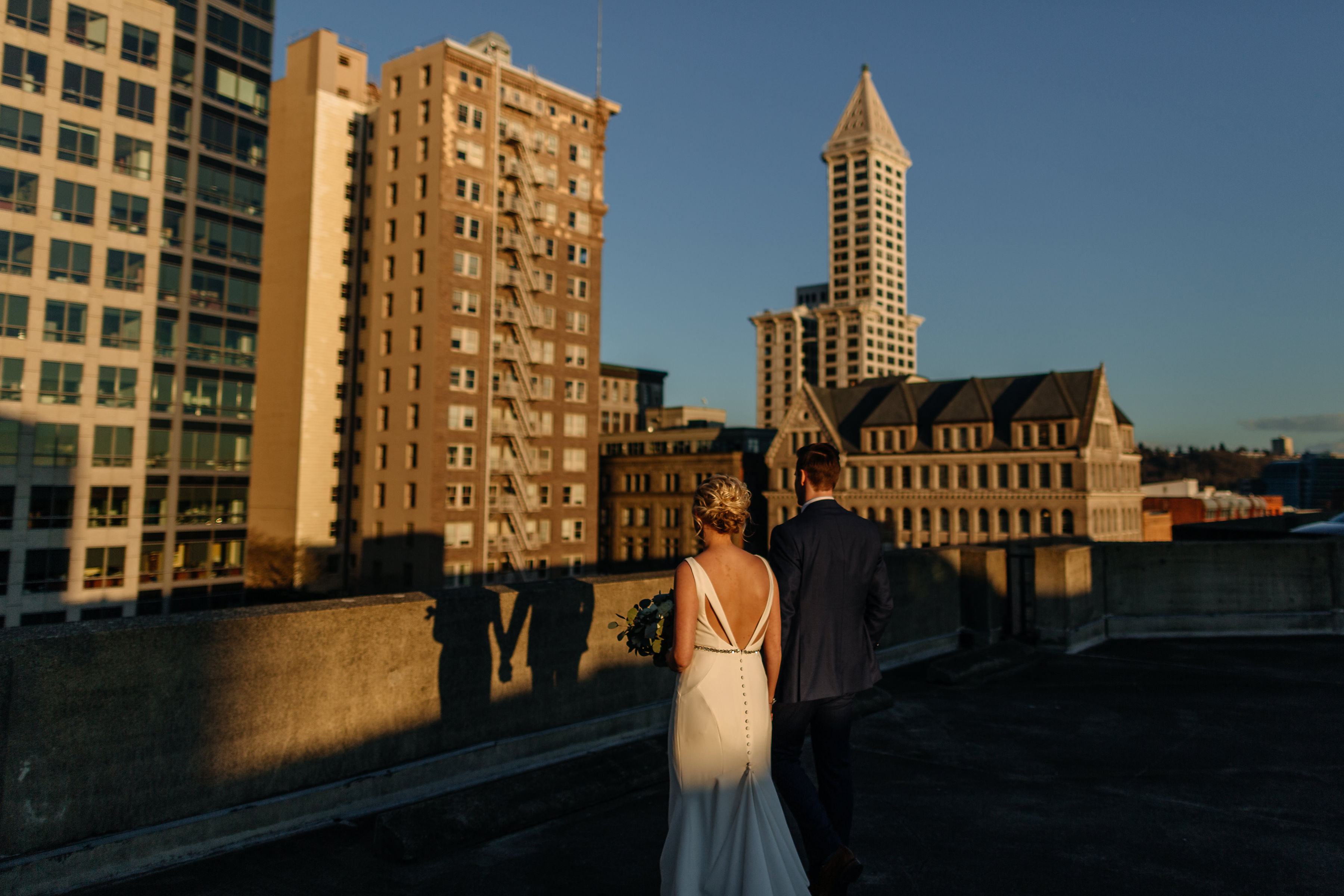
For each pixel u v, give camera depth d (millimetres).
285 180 84938
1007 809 5176
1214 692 8211
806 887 3408
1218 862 4371
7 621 44688
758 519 94875
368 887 4125
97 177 49312
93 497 48688
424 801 4816
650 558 100062
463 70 80688
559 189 90812
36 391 46375
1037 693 8227
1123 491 82688
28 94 46438
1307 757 6152
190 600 53469
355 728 5230
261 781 4781
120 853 4188
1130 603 11352
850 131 198750
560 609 6516
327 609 5145
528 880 4227
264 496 83312
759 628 3568
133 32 50938
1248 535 17578
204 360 54875
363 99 89875
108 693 4195
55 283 47375
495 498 82375
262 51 59656
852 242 195125
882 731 6934
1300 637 11141
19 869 3836
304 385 81062
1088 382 80188
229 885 4133
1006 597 10914
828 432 90375
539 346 88438
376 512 80688
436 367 77688
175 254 53469
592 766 5660
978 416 82688
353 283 84688
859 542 4160
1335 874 4207
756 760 3434
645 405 137125
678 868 3350
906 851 4535
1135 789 5527
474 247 81000
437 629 5703
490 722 5988
